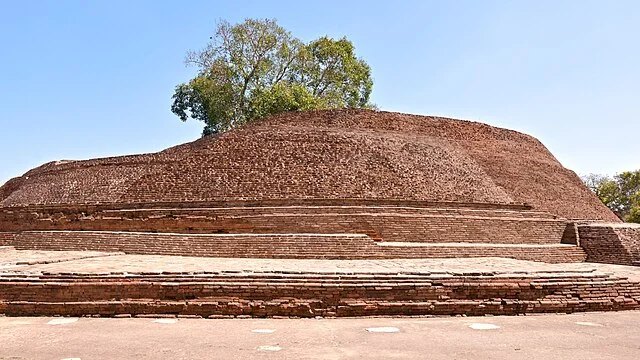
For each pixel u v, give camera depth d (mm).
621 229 22578
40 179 31484
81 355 7613
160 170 27203
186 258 17297
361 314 10930
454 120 33625
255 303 10773
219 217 21797
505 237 22453
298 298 11008
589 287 12273
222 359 7461
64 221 24656
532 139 36188
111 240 20391
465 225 21984
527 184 29312
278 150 27000
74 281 11195
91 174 28938
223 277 11359
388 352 7957
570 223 23938
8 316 10688
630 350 8391
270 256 18016
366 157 26516
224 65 42031
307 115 32906
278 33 43094
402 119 32531
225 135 28906
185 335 8984
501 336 9219
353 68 48281
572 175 33969
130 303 10734
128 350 7930
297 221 21031
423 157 27609
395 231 20953
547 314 11562
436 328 9805
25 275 11531
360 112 32438
